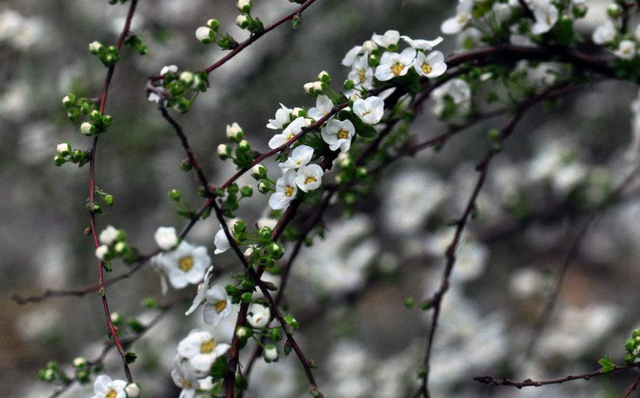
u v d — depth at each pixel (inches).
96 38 293.4
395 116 147.2
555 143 297.9
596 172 269.4
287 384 275.3
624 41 144.9
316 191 109.8
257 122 346.9
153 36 286.8
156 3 297.6
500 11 147.9
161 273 99.2
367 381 282.0
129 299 335.9
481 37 154.7
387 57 122.4
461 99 159.5
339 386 282.4
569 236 337.1
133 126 307.1
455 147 361.4
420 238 306.8
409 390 273.7
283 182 110.5
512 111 162.1
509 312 337.7
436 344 281.3
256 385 274.4
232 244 103.4
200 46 314.5
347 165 138.5
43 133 300.5
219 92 321.4
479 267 278.5
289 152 112.7
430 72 124.2
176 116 315.9
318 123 110.7
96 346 282.8
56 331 342.6
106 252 97.4
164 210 328.5
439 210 305.4
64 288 346.6
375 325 377.4
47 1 298.0
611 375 283.7
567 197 273.4
